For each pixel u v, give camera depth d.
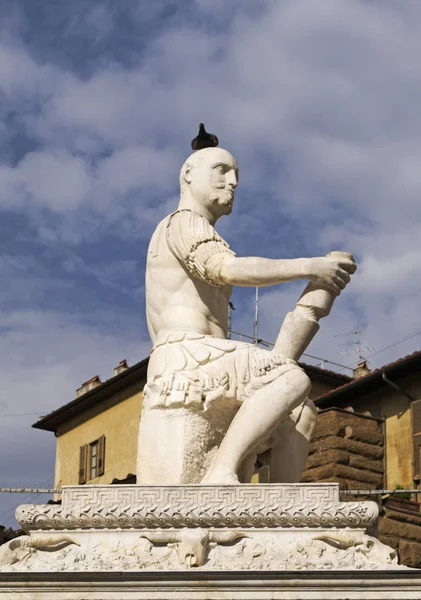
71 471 26.80
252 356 8.55
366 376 21.31
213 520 7.91
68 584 7.60
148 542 7.92
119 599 7.56
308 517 7.89
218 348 8.55
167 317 8.76
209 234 8.68
